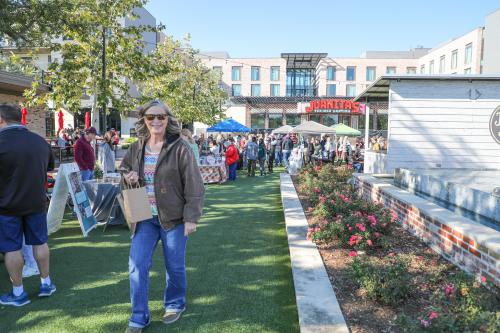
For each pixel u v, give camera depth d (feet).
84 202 20.42
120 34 39.78
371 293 10.74
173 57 69.00
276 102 158.51
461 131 34.86
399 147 35.22
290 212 22.35
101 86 37.29
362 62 176.35
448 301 9.58
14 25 28.55
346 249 15.58
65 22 31.07
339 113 129.80
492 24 127.65
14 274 11.50
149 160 10.00
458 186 19.72
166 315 10.52
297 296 10.91
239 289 12.76
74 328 10.21
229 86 177.27
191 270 14.56
